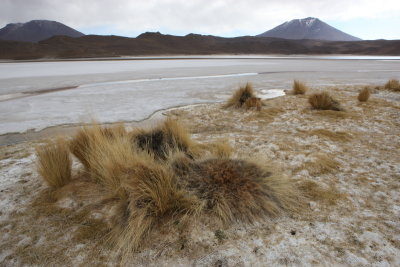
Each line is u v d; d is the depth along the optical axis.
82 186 3.14
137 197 2.45
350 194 3.00
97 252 2.15
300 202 2.83
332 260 2.01
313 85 14.54
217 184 2.79
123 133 4.23
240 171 2.99
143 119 7.77
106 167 2.88
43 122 7.46
